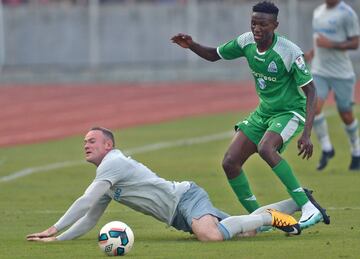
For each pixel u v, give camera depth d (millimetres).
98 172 29359
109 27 127000
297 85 31578
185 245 28906
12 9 126875
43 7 127188
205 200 29984
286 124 31656
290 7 122312
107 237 27188
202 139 66750
